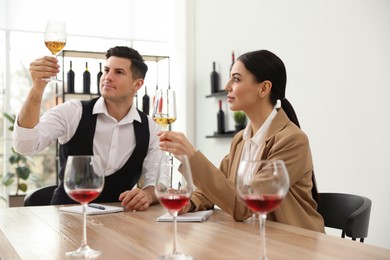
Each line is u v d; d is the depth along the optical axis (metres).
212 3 5.38
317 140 3.81
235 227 1.58
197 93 5.75
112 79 2.66
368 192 3.33
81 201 1.25
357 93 3.41
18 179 5.91
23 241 1.41
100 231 1.54
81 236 1.47
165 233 1.49
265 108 2.02
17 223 1.70
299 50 4.00
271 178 1.06
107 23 6.41
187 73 5.79
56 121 2.68
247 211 1.68
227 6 5.08
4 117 6.21
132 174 2.79
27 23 6.07
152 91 6.51
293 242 1.33
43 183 6.39
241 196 1.09
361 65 3.37
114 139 2.73
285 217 1.78
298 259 1.14
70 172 1.23
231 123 5.02
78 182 1.22
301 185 1.90
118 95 2.67
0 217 1.84
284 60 4.20
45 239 1.43
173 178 1.40
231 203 1.68
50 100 6.44
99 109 2.72
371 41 3.28
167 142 1.72
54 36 2.01
